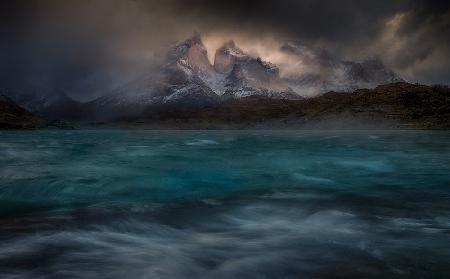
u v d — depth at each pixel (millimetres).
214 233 10141
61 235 9555
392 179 20203
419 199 14484
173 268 7594
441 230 10109
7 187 16594
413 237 9477
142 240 9438
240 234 10016
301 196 15234
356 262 7738
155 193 15875
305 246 8891
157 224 10930
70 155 34625
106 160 29578
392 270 7242
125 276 7125
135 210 12516
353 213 12227
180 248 8828
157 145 52812
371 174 22188
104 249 8609
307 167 25547
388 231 10055
